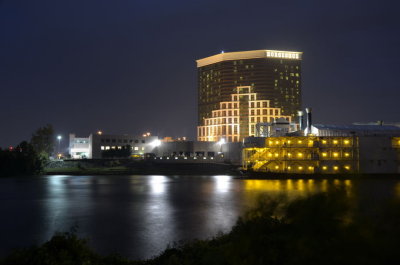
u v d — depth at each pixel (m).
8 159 165.75
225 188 97.94
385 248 9.49
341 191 13.30
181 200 72.81
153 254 31.55
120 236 39.28
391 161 130.50
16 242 37.69
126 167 188.88
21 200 75.81
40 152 193.50
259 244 14.90
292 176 129.88
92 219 51.28
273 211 15.89
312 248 11.45
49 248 16.73
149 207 63.19
